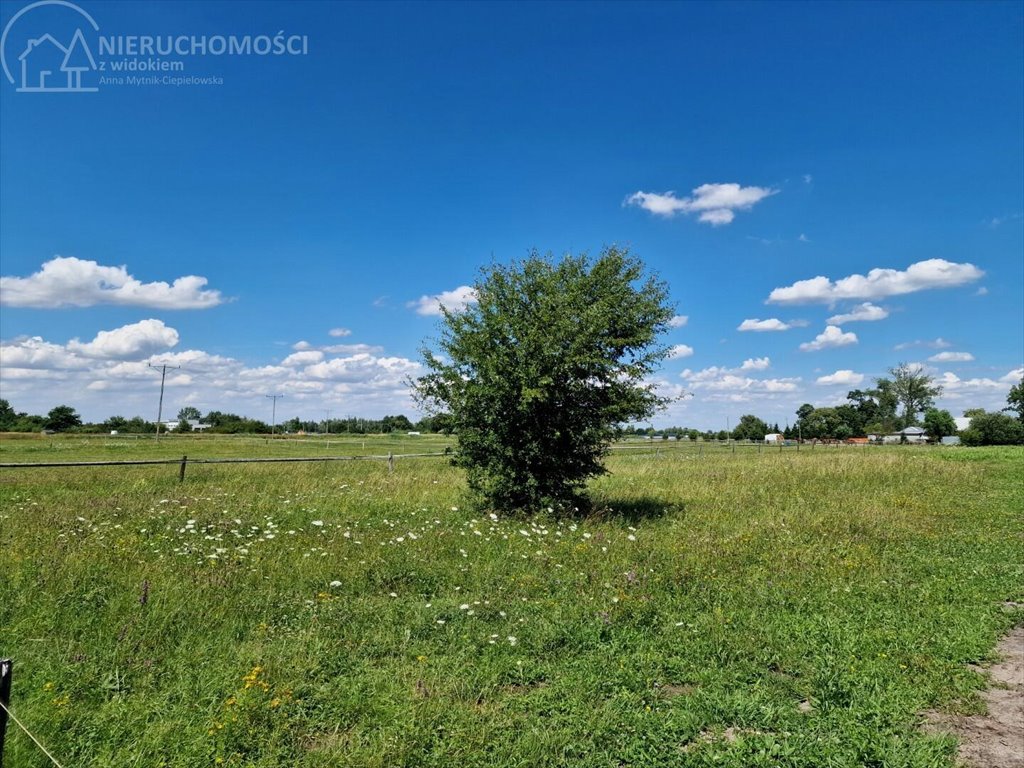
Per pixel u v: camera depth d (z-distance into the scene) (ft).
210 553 29.58
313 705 15.71
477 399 44.57
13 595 22.04
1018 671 19.88
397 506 45.44
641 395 47.19
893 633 21.99
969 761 14.40
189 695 15.72
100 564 26.07
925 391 394.73
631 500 54.29
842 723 15.55
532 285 45.96
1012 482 78.74
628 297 47.85
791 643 21.06
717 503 54.44
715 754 14.11
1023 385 293.64
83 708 15.01
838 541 38.32
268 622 21.26
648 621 22.90
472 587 26.55
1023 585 29.60
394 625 21.56
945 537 40.88
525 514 43.39
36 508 40.01
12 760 12.62
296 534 33.96
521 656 19.48
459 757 13.75
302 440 234.79
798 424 384.88
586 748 14.34
